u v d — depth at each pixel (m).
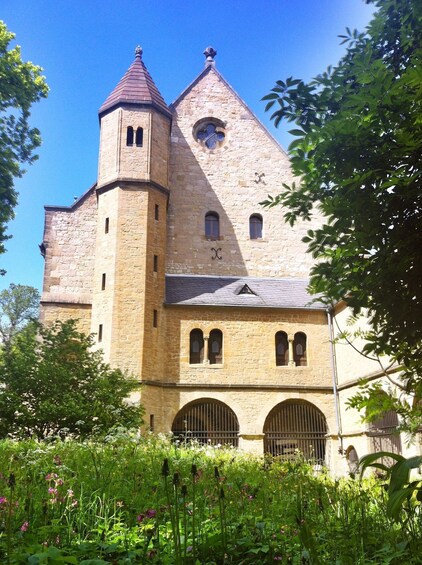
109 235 26.16
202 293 27.06
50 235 28.75
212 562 4.03
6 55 19.52
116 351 23.95
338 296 5.69
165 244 27.03
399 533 4.36
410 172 5.04
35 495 5.77
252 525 5.15
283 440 25.28
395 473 3.22
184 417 24.91
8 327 55.97
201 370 25.12
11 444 12.95
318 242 5.91
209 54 35.38
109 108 28.45
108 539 4.66
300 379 25.77
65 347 19.77
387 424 21.30
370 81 5.09
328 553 4.24
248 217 31.72
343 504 5.61
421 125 4.78
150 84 29.53
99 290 25.62
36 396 18.22
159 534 4.77
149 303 25.11
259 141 33.50
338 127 5.02
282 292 28.27
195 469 4.27
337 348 26.08
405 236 5.14
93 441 13.08
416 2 5.53
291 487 7.51
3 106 19.69
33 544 4.04
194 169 32.12
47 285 27.86
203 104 33.72
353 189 5.11
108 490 6.26
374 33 5.95
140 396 23.30
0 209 19.11
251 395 25.17
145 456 10.49
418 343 5.80
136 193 26.64
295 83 5.78
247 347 25.83
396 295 5.37
